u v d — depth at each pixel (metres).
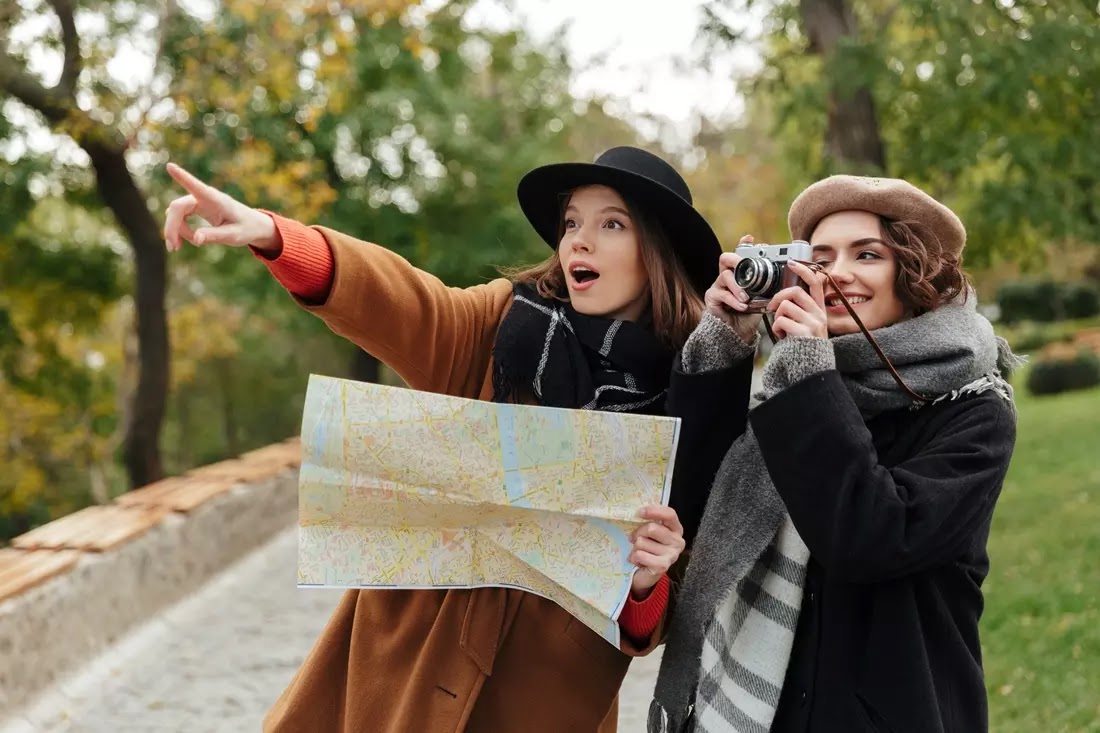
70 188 11.59
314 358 31.50
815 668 1.88
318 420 2.06
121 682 5.14
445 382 2.32
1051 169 8.70
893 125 9.71
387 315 2.15
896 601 1.82
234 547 7.88
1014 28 8.32
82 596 5.14
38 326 13.99
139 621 5.91
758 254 1.95
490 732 2.21
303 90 10.52
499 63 17.89
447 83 16.67
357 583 2.10
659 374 2.29
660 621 2.21
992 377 1.92
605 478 2.05
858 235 1.98
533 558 2.09
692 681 2.03
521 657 2.21
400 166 16.55
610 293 2.30
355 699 2.24
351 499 2.09
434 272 16.33
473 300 2.39
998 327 31.48
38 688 4.64
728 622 2.01
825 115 9.51
